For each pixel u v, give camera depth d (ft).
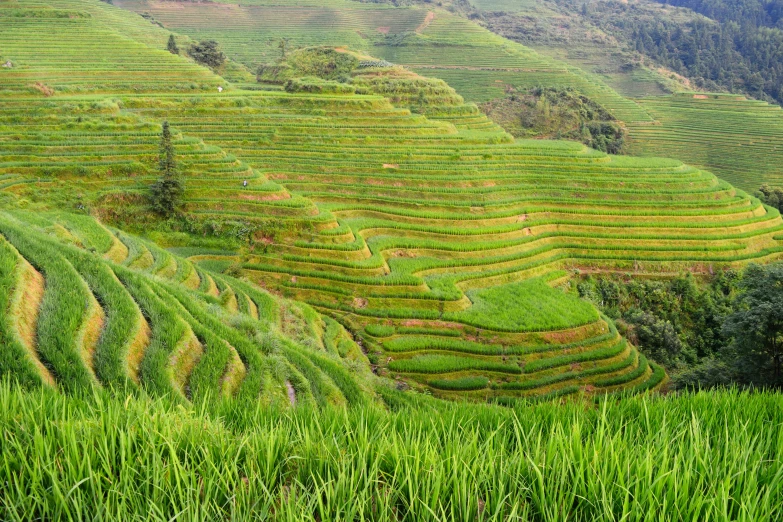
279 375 49.52
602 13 654.94
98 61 207.82
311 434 18.97
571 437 18.15
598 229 163.73
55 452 15.37
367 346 102.37
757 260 163.53
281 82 302.66
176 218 130.52
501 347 104.94
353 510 14.05
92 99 162.40
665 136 326.24
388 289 118.73
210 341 47.39
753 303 75.92
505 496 14.53
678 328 140.26
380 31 484.74
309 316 99.19
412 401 66.85
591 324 113.91
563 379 99.19
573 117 330.13
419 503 14.84
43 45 210.18
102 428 16.34
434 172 174.09
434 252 141.69
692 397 28.07
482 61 409.49
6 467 14.40
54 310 39.52
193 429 17.89
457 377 96.17
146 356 40.78
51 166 131.03
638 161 201.26
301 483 15.60
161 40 351.46
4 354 29.73
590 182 179.83
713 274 157.38
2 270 39.88
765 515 13.96
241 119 186.29
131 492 14.26
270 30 462.60
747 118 345.72
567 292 141.28
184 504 14.07
